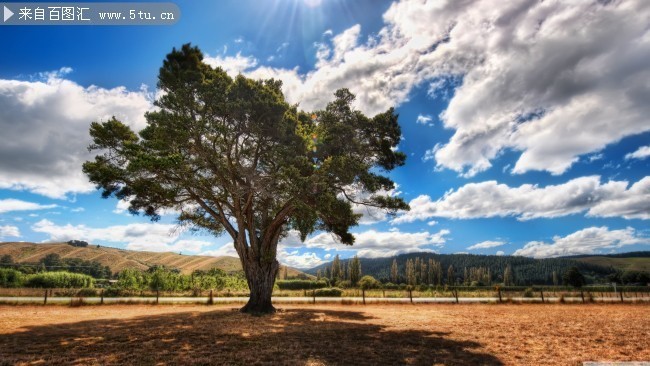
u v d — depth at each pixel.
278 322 18.30
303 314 22.30
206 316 20.58
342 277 113.38
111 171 20.48
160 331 14.96
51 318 19.17
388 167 23.66
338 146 21.70
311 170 19.94
